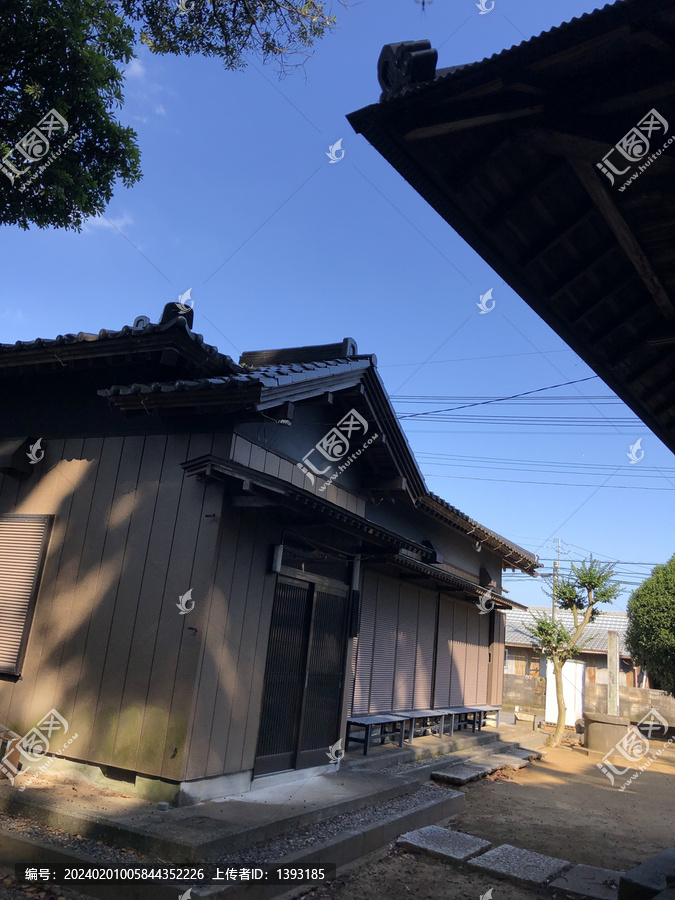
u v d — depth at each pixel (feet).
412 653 36.99
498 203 10.30
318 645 24.26
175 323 18.94
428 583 37.37
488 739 41.09
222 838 15.20
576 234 10.85
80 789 17.88
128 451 21.20
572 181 9.99
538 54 7.81
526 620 83.15
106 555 20.36
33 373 23.47
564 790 31.73
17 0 18.92
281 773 21.63
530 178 9.96
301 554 23.61
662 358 13.46
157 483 20.27
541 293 12.00
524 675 75.20
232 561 19.42
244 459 20.20
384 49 8.98
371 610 32.58
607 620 81.76
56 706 19.56
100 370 22.63
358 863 17.89
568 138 8.57
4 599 21.38
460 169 9.62
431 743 34.71
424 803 23.09
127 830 15.11
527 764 37.86
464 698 44.04
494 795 28.96
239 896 13.99
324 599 24.82
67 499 21.80
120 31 21.65
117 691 18.71
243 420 19.76
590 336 13.00
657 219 9.91
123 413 20.44
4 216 21.94
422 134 8.82
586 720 46.52
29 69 20.34
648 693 62.80
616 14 7.20
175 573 18.99
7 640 20.85
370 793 21.86
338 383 22.61
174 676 17.99
